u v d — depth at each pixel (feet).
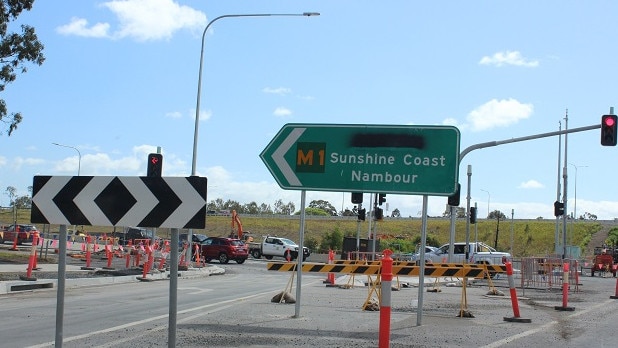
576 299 70.59
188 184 21.09
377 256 103.91
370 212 137.39
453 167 40.16
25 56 111.14
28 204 299.17
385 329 27.53
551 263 87.56
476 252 133.08
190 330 38.50
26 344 33.27
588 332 42.24
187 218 20.98
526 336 39.47
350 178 41.47
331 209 413.80
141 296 59.82
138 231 190.80
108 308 49.88
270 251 179.83
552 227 302.45
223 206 422.41
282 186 42.63
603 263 143.33
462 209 355.36
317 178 42.06
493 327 43.21
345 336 37.50
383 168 41.04
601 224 308.40
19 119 115.24
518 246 287.48
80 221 22.03
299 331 39.01
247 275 106.63
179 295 63.62
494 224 315.99
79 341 34.32
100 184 21.95
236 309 50.19
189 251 109.50
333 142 42.01
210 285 79.00
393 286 81.30
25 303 52.49
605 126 77.82
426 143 40.68
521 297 70.85
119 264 107.76
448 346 34.94
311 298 61.93
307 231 291.38
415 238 236.84
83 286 71.36
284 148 42.73
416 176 40.65
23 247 142.51
